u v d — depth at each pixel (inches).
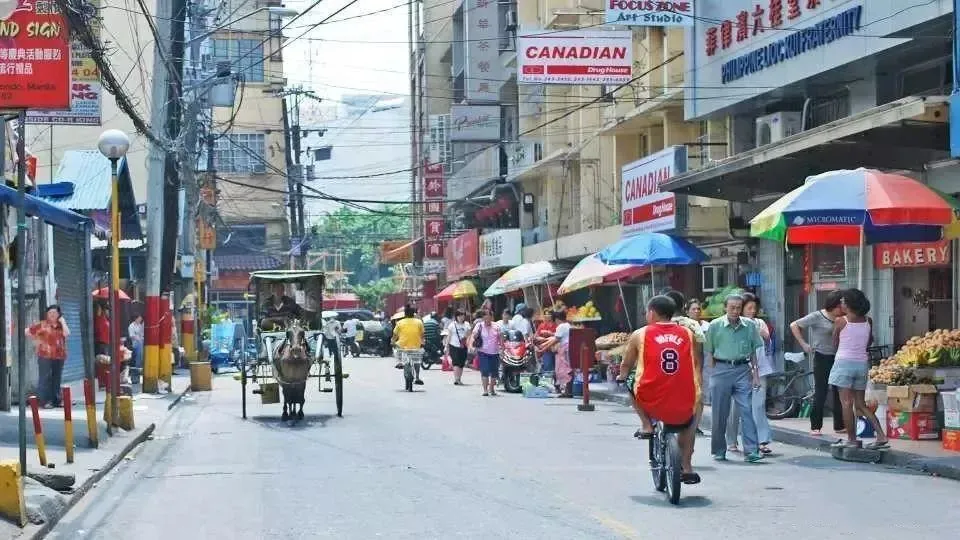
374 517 465.1
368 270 5644.7
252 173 3085.6
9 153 915.4
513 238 2094.0
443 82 3120.1
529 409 1013.2
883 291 906.7
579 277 1249.4
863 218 665.0
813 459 658.2
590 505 491.5
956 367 703.1
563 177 1902.1
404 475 585.3
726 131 1218.6
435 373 1726.1
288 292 964.6
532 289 1977.1
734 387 642.8
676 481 487.8
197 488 551.5
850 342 654.5
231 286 3036.4
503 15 2309.3
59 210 728.3
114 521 468.8
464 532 432.1
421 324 1283.2
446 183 2783.0
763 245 1114.7
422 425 853.2
